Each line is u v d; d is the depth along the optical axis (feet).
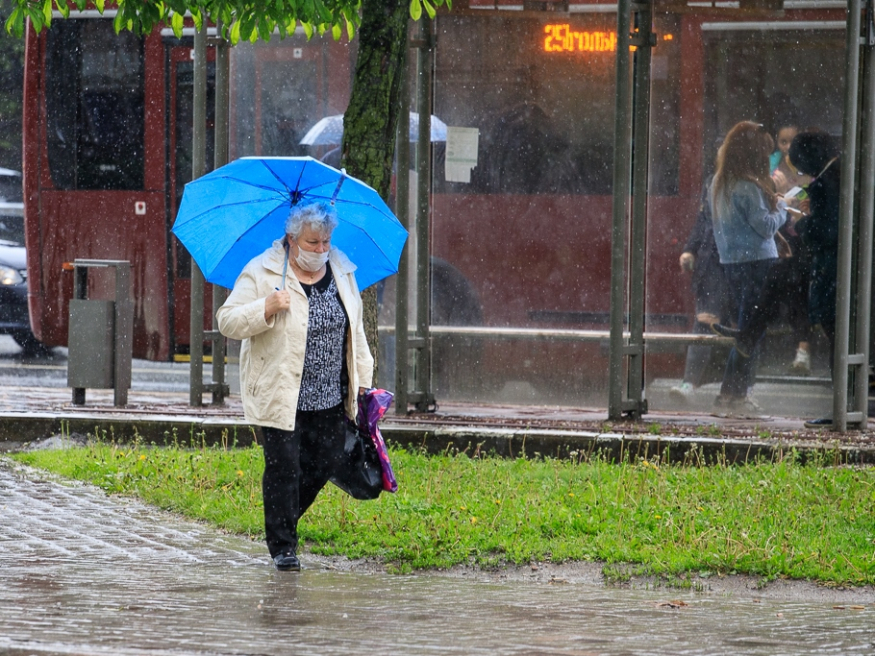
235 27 130.31
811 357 150.00
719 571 85.66
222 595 74.18
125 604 70.18
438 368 161.58
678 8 151.94
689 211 153.69
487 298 160.66
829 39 149.07
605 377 157.69
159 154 212.84
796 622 71.26
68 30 214.07
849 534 94.84
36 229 216.13
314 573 84.48
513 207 159.63
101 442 138.82
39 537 93.86
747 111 151.84
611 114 157.48
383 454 88.58
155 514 104.42
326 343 85.87
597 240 158.10
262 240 89.10
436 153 160.66
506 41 158.92
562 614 71.72
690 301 154.10
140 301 214.28
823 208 148.97
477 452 129.29
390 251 91.09
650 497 105.81
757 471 117.70
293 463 85.46
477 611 71.92
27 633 61.31
